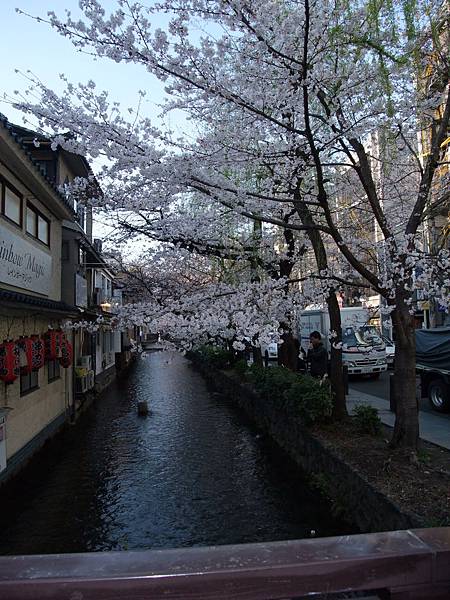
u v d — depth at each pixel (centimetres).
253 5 509
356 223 1014
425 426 927
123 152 593
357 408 845
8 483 828
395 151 729
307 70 536
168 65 555
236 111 671
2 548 602
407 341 686
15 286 915
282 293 766
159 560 176
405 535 199
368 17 585
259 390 1223
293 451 948
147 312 840
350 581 174
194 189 681
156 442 1164
